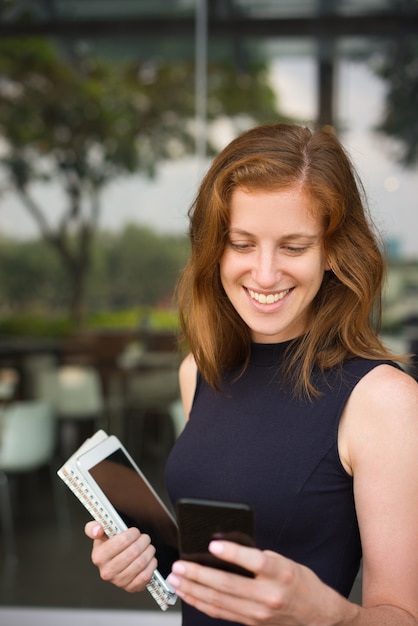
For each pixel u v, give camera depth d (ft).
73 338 16.72
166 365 16.07
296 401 3.40
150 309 16.78
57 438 14.60
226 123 16.47
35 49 16.84
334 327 3.41
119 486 3.39
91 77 17.06
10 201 17.46
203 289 3.59
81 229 17.24
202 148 16.70
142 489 3.52
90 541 12.50
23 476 13.96
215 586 2.42
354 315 3.38
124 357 16.33
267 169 3.13
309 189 3.14
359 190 3.55
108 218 17.24
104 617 9.94
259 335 3.65
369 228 3.43
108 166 17.29
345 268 3.33
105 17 16.21
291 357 3.55
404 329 14.07
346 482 3.25
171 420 15.49
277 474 3.33
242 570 2.51
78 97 17.33
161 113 16.96
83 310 16.89
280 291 3.28
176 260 16.88
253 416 3.53
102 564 3.17
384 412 3.10
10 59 16.94
